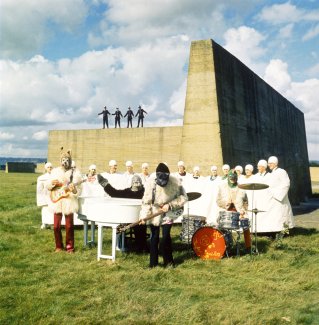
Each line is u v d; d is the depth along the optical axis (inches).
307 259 361.7
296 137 1285.7
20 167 3127.5
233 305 247.8
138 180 384.8
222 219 352.5
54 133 882.8
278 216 486.0
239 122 725.9
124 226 352.2
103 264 335.3
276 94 1043.3
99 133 836.0
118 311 235.6
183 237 377.4
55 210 376.5
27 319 222.4
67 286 277.3
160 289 277.3
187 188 538.6
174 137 767.1
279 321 224.5
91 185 525.0
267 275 310.8
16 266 328.8
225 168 530.3
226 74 692.1
